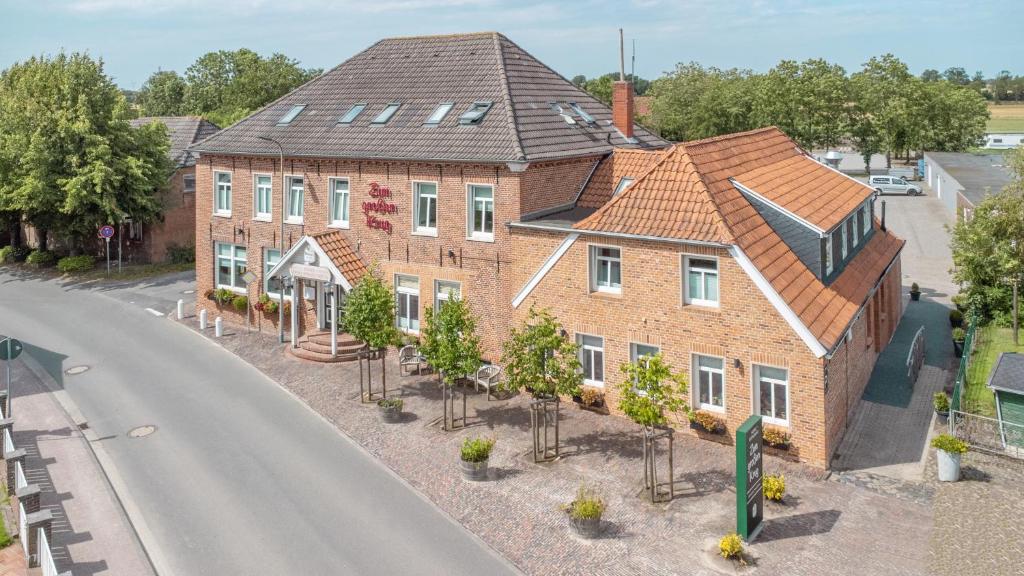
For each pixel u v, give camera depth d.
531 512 18.98
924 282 41.34
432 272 28.92
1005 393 21.50
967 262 31.67
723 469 20.88
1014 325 30.27
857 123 83.38
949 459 19.83
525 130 27.81
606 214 24.14
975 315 31.00
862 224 29.81
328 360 30.36
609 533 17.95
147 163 45.84
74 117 43.47
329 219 31.70
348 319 25.55
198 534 18.20
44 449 22.89
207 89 114.19
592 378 25.12
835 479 20.23
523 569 16.64
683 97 91.44
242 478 21.02
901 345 30.95
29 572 16.39
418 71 33.12
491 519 18.70
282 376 29.09
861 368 25.52
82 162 44.19
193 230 52.81
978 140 92.19
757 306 21.27
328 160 31.19
